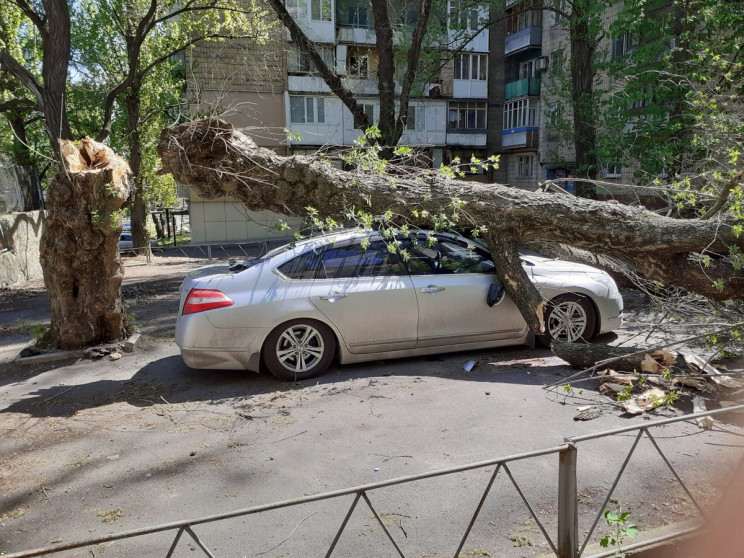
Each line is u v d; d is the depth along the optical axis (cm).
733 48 940
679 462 352
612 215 539
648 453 366
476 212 567
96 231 644
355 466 364
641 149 1093
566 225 548
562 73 1698
